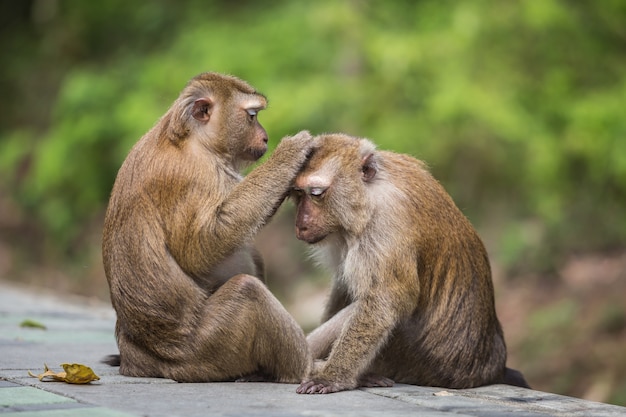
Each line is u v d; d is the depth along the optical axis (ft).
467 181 59.67
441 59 57.31
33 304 40.29
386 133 55.06
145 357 23.82
